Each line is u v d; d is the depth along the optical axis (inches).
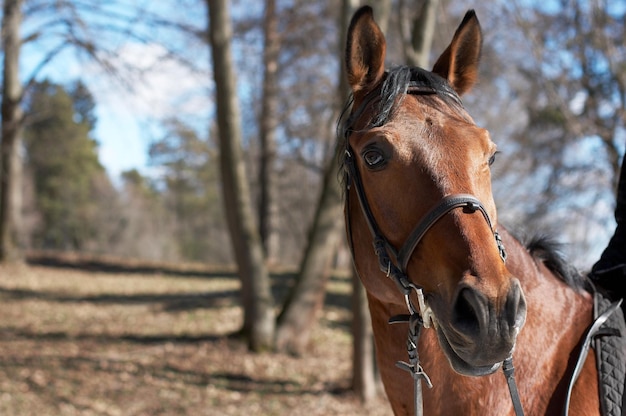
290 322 379.6
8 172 693.9
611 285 97.9
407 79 84.4
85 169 1439.5
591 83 419.2
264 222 857.5
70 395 285.4
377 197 81.0
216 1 362.9
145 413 271.9
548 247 99.2
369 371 298.2
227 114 375.2
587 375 86.7
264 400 294.8
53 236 1457.9
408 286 78.2
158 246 1555.1
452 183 75.4
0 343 369.1
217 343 381.7
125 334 412.5
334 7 587.8
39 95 660.1
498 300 67.2
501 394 86.0
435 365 86.7
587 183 454.9
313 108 730.2
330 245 383.6
